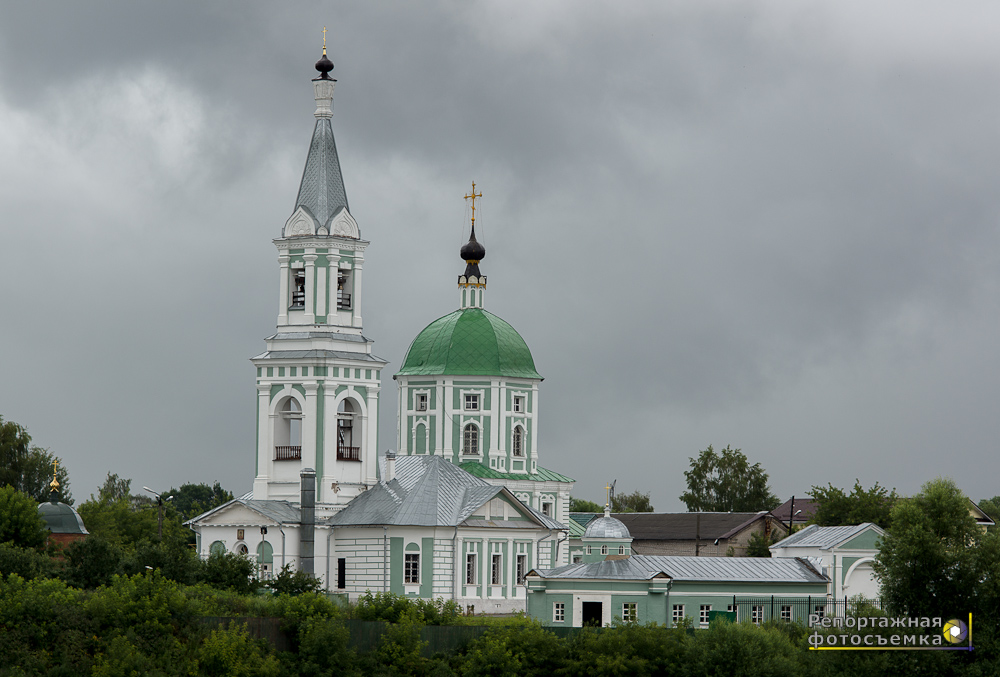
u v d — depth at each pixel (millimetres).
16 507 122500
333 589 132500
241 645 91250
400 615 99312
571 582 114625
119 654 86688
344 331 137375
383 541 130500
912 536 96000
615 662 94188
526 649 96562
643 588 113375
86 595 93188
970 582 95125
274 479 135625
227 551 119375
